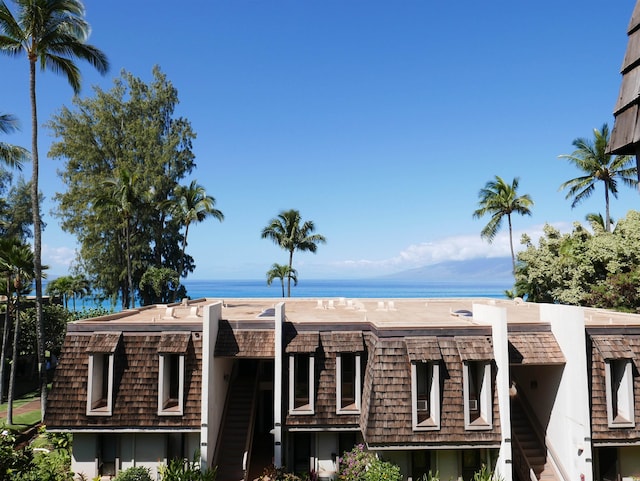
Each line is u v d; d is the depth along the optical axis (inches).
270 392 998.4
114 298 2218.3
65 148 2123.5
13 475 569.9
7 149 1249.4
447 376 719.1
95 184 2078.0
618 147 272.4
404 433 693.9
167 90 2374.5
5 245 1226.6
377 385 713.0
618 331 745.6
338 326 791.1
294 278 2313.0
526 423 854.5
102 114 2154.3
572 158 1881.2
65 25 1107.9
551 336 772.6
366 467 735.7
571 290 1357.0
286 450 784.3
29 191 2842.0
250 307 1291.8
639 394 712.4
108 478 756.0
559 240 1503.4
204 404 737.0
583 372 691.4
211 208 2132.1
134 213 2108.8
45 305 1694.1
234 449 816.9
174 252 2450.8
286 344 771.4
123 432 744.3
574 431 706.2
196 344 779.4
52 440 886.4
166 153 2219.5
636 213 1353.3
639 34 259.9
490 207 2038.6
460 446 698.8
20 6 1074.1
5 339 1373.0
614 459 737.6
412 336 737.6
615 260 1273.4
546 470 760.3
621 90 274.1
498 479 698.8
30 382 1659.7
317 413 751.1
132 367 761.0
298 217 2294.5
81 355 759.7
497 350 716.0
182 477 695.1
